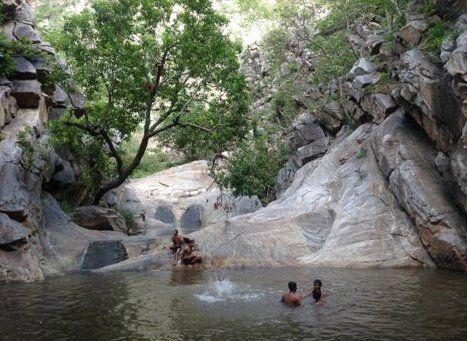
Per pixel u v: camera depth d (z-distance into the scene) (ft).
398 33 63.46
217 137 71.56
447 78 48.44
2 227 47.09
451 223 46.68
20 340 24.97
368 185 57.93
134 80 66.80
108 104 70.74
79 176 78.48
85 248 56.49
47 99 71.82
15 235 47.03
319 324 27.02
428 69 51.24
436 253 47.32
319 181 66.95
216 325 27.25
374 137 61.77
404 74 54.34
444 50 47.75
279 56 115.34
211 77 69.87
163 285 41.55
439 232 46.83
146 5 64.59
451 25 52.95
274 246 54.24
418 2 62.34
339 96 86.74
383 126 61.16
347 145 69.92
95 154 80.79
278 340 23.93
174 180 135.64
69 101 77.56
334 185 63.26
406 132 57.93
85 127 70.08
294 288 33.04
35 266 47.09
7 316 30.22
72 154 77.10
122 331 26.27
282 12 110.11
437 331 24.95
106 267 53.52
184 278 45.44
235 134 73.20
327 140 87.25
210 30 66.39
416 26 58.59
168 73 69.51
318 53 102.06
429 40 54.80
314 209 59.36
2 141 56.54
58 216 62.13
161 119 71.77
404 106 56.85
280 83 115.75
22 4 74.49
